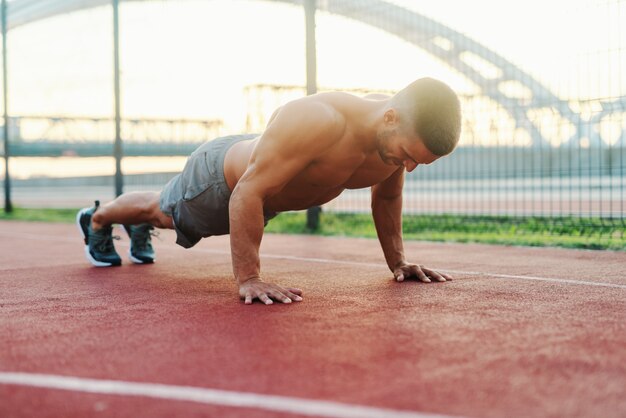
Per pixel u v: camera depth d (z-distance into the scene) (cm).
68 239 714
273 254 516
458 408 157
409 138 274
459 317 256
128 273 412
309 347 213
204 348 214
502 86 822
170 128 2711
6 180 1284
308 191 320
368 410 156
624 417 151
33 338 235
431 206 1145
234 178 335
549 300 293
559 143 746
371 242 615
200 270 423
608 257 466
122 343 224
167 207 373
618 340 218
